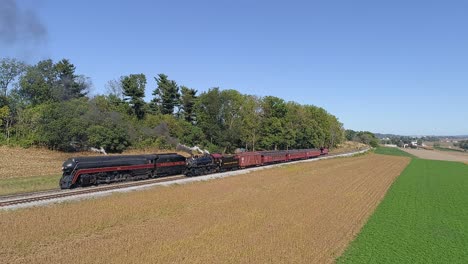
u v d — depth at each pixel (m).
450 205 36.16
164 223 22.56
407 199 38.22
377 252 20.27
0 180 38.44
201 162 46.66
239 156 55.91
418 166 86.31
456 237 24.61
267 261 16.95
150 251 17.39
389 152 153.38
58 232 19.70
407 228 26.03
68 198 27.41
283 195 34.09
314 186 41.25
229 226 22.48
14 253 16.69
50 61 88.12
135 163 38.56
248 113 98.19
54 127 59.19
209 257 16.97
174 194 31.06
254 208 27.80
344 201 33.41
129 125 72.94
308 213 27.31
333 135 150.50
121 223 22.36
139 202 27.08
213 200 30.30
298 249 18.88
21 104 68.12
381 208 32.22
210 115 94.44
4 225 19.91
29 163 49.16
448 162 105.94
